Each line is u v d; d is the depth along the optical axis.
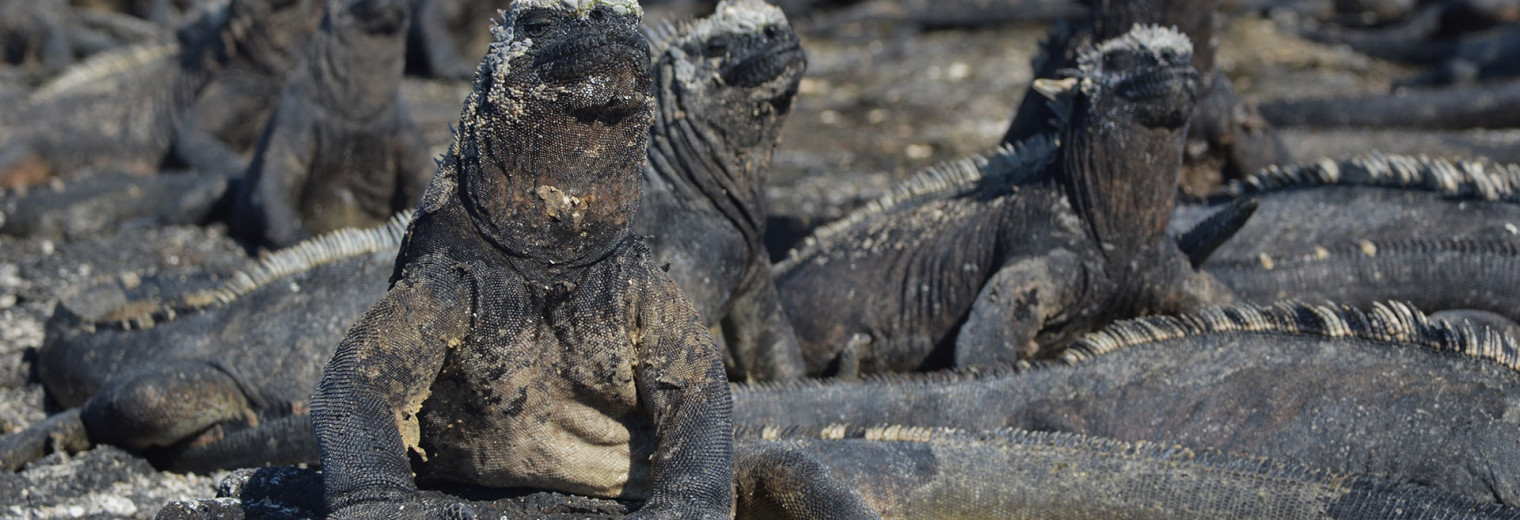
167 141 12.90
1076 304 7.74
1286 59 18.52
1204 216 9.00
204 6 13.79
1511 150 12.26
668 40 7.05
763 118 6.87
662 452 4.55
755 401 6.56
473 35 17.47
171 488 6.74
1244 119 9.96
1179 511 5.65
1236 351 6.43
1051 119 8.33
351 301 7.10
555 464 4.77
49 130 12.63
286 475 5.18
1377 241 8.27
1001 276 7.60
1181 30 9.36
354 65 10.32
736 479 5.10
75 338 7.57
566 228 4.50
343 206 10.73
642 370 4.64
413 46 17.05
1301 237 8.64
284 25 12.65
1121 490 5.71
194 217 11.30
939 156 14.02
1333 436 6.08
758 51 6.72
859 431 5.93
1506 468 5.84
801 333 8.12
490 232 4.50
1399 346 6.27
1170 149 7.57
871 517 4.79
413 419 4.50
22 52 18.06
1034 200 7.95
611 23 4.30
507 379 4.58
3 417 7.63
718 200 6.87
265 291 7.29
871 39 20.16
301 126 10.41
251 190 10.59
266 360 7.05
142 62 13.58
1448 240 8.12
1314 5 21.23
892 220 8.55
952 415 6.45
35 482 6.51
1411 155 12.41
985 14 20.69
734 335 7.33
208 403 6.96
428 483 4.95
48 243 11.10
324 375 4.37
